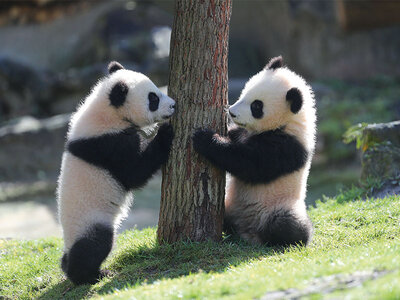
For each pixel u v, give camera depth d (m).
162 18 46.59
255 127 11.23
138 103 10.87
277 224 11.05
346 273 7.51
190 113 10.79
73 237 10.32
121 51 41.88
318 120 31.69
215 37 10.68
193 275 9.02
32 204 25.77
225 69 11.02
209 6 10.55
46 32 44.16
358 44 38.72
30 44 43.94
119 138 10.76
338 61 39.12
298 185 11.31
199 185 10.89
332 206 14.18
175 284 8.28
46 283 11.09
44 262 12.12
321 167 29.11
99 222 10.45
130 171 10.83
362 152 15.69
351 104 32.56
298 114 11.19
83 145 10.68
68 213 10.46
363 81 38.28
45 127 31.48
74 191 10.50
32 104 37.19
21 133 30.67
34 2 42.28
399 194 13.86
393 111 32.38
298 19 39.97
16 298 10.66
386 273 7.27
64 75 38.41
